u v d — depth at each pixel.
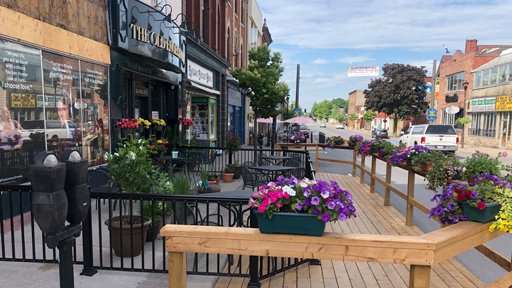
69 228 2.64
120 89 8.67
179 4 12.58
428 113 34.44
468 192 3.06
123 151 5.04
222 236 2.45
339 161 12.75
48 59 6.40
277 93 17.44
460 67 37.56
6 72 5.52
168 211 5.02
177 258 2.52
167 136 11.45
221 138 19.58
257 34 33.44
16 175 5.70
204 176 8.06
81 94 7.31
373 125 79.12
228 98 21.77
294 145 13.92
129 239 4.43
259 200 2.50
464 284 4.19
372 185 9.29
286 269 4.38
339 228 6.24
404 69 49.19
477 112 33.91
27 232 5.36
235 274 4.02
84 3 7.34
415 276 2.35
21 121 5.81
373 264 4.64
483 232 2.89
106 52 8.10
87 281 3.88
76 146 7.13
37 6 6.14
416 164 5.95
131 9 8.58
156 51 9.58
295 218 2.38
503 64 29.55
